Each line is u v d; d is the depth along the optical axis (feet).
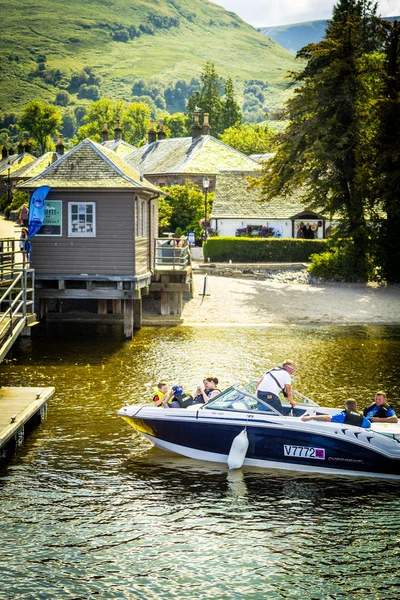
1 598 36.24
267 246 174.91
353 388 76.48
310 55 154.61
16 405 61.26
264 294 137.08
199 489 50.21
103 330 111.34
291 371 55.67
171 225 210.79
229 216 201.57
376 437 52.26
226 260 176.45
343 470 53.31
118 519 45.11
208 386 59.67
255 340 104.12
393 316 125.18
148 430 56.24
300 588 37.70
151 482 51.24
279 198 207.10
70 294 98.17
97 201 97.04
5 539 42.16
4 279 94.79
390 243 150.82
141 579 38.32
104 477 51.88
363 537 43.19
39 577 38.24
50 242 97.71
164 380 79.41
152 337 105.70
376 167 148.05
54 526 43.93
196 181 252.62
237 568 39.55
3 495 48.34
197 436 55.06
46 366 86.48
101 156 99.50
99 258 97.60
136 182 96.73
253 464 54.75
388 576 38.88
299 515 46.21
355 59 148.46
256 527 44.37
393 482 52.21
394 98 152.15
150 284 117.80
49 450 57.11
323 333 110.83
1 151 462.60
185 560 40.29
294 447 53.52
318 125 150.10
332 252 164.45
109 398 71.92
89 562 39.86
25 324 71.72
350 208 153.58
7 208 287.89
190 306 127.13
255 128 509.35
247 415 54.44
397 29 154.30
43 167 315.78
